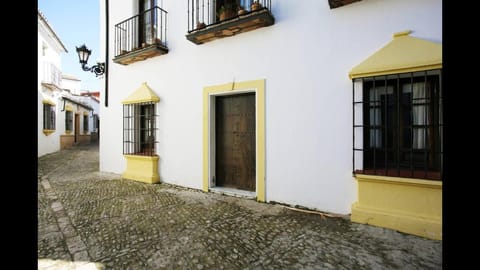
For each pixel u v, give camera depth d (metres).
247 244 2.51
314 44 3.51
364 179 2.98
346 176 3.29
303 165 3.62
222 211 3.52
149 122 5.95
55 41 12.20
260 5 3.78
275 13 3.85
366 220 2.95
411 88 2.77
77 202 4.00
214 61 4.57
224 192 4.45
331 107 3.39
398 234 2.68
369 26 3.12
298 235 2.69
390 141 3.10
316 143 3.51
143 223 3.09
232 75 4.34
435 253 2.28
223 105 4.75
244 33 4.18
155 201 4.04
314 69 3.52
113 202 3.99
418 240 2.54
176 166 5.21
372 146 3.18
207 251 2.38
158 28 5.53
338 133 3.35
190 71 4.96
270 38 3.91
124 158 6.31
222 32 4.17
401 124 3.04
